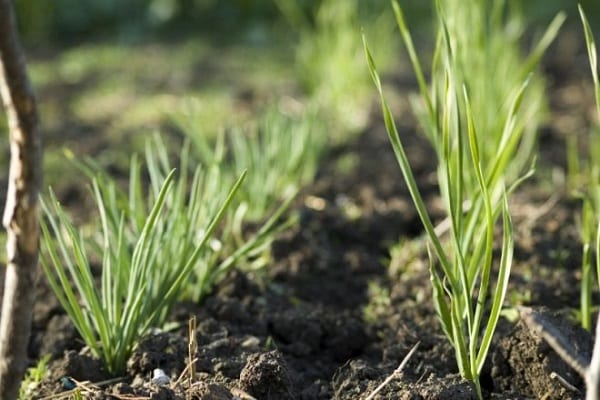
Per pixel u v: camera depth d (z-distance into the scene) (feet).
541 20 27.81
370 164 16.81
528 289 11.59
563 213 14.06
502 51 15.57
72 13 27.84
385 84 21.52
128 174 16.88
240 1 28.37
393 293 12.10
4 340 7.78
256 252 12.37
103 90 21.89
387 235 14.26
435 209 14.92
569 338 9.61
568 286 11.80
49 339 11.01
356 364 9.95
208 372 9.96
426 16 28.35
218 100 20.80
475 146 8.72
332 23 23.24
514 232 13.30
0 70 7.04
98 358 10.16
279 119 15.26
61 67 23.98
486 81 14.28
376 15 26.55
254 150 14.15
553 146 17.69
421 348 10.59
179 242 10.71
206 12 28.48
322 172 16.52
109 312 10.04
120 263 10.14
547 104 20.01
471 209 10.48
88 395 9.20
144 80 22.63
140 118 19.80
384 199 15.48
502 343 9.77
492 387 9.95
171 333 10.73
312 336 11.16
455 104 9.29
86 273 9.75
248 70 23.50
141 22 28.09
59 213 9.67
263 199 13.92
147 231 9.70
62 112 20.40
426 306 11.43
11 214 7.44
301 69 21.71
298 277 12.71
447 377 9.46
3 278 12.63
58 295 10.12
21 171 7.33
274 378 9.28
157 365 10.03
